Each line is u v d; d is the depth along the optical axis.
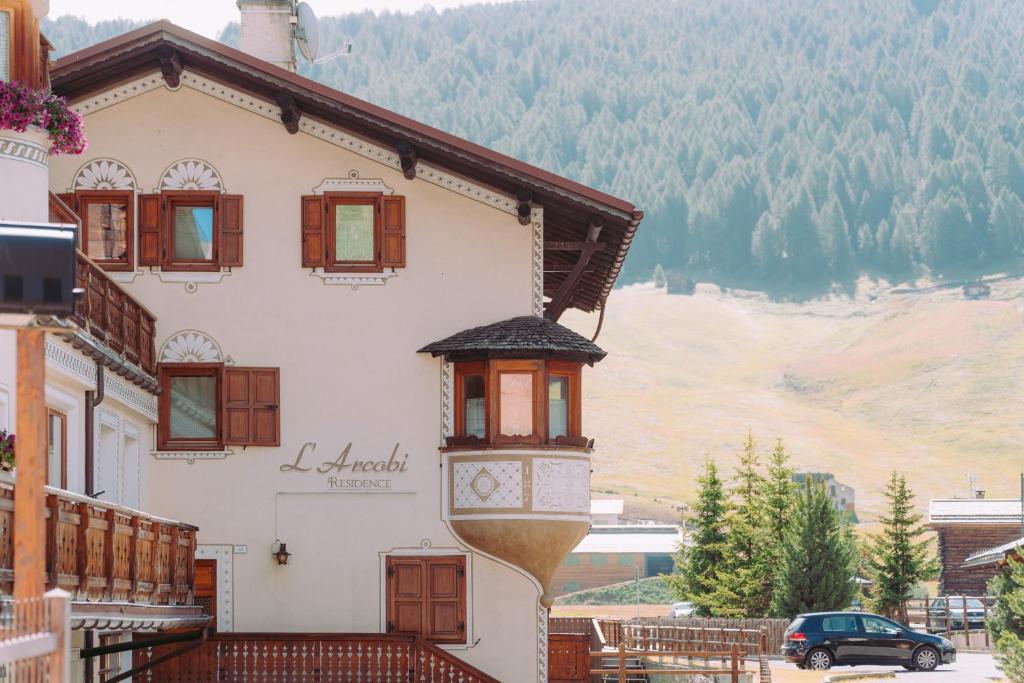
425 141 31.67
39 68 24.23
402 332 32.56
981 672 45.81
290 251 32.69
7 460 20.50
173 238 32.69
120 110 32.72
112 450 29.03
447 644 31.95
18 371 14.43
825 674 43.59
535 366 31.81
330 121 32.84
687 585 76.19
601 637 49.12
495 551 31.80
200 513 32.09
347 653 31.36
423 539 32.16
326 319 32.59
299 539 32.16
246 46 36.47
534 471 31.58
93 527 22.08
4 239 14.02
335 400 32.41
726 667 44.56
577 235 34.28
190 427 32.41
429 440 32.34
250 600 32.00
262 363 32.50
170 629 30.70
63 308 14.11
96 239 32.53
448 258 32.69
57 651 12.73
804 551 65.44
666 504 195.12
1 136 22.83
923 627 71.75
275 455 32.31
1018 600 39.03
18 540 14.34
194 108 32.81
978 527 94.00
